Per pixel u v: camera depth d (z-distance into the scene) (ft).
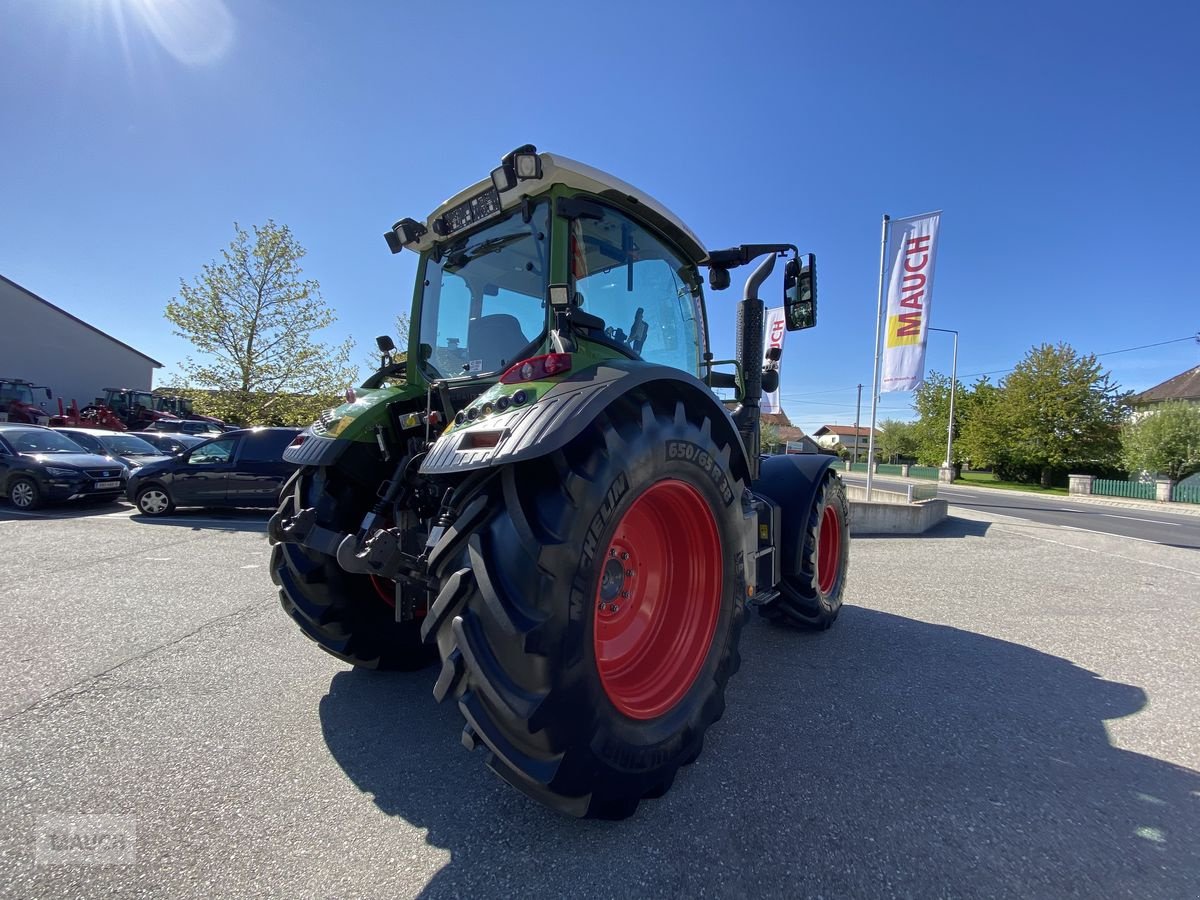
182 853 5.94
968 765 7.91
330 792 7.06
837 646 12.65
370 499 9.68
